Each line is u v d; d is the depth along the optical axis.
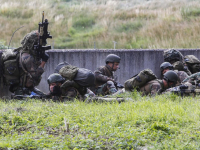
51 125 20.09
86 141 16.77
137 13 116.50
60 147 16.17
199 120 20.61
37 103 27.36
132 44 94.88
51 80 30.59
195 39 93.81
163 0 136.25
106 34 102.19
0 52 37.75
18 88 34.16
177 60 43.09
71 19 114.50
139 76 33.59
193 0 133.25
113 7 129.62
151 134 17.81
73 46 96.50
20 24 109.19
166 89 32.97
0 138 17.88
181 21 106.50
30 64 33.69
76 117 21.61
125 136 17.36
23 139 17.06
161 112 21.88
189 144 16.44
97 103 28.12
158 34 98.94
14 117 20.94
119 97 30.69
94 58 44.72
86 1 144.12
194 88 33.00
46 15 117.62
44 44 34.03
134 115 21.42
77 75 30.91
